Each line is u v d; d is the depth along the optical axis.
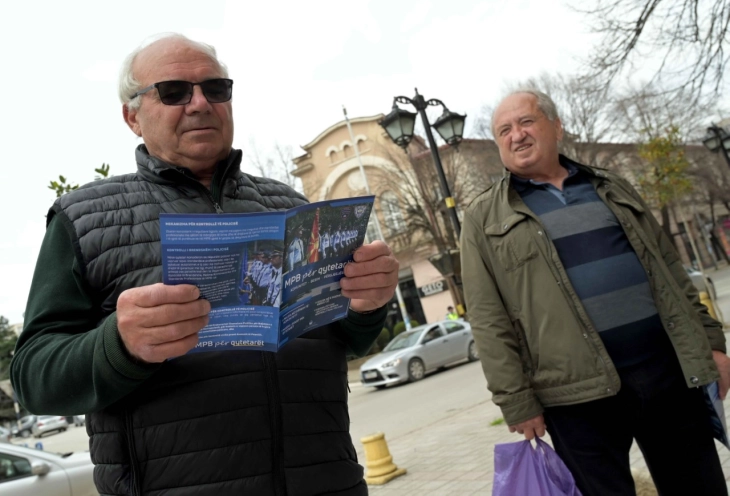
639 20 9.20
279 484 1.54
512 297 2.61
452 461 5.92
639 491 3.49
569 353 2.43
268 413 1.58
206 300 1.31
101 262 1.62
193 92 1.90
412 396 13.05
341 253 1.58
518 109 2.80
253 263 1.33
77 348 1.42
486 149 24.91
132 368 1.35
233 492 1.48
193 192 1.87
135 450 1.51
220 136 1.94
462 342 16.78
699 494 2.45
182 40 1.98
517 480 2.49
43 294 1.61
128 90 1.96
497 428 6.89
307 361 1.73
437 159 10.24
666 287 2.54
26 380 1.52
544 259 2.54
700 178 35.16
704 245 47.31
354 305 1.86
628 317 2.45
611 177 2.85
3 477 5.46
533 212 2.67
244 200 1.98
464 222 2.85
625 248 2.59
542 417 2.51
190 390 1.53
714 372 2.40
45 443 26.25
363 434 10.01
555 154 2.84
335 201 1.47
